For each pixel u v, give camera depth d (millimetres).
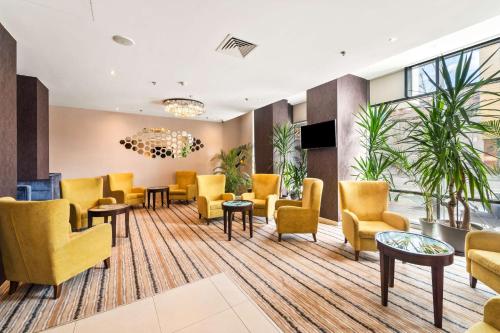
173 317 1826
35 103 3898
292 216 3408
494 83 3146
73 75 3820
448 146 2656
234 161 7004
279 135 5602
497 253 1993
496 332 1142
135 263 2732
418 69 3982
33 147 3898
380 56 3219
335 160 4273
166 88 4520
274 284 2277
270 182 4887
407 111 4094
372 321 1747
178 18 2340
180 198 6449
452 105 2672
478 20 2416
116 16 2295
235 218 4875
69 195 3873
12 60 2627
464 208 2834
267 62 3389
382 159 3869
